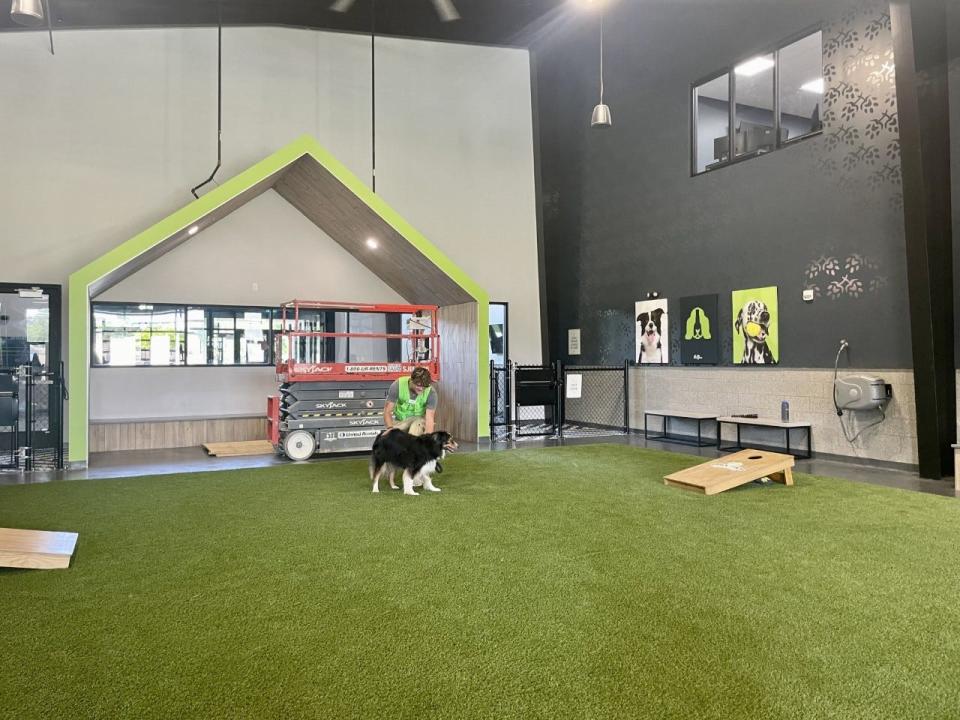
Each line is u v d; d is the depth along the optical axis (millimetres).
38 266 9086
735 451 8672
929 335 6543
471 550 4160
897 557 4023
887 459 7398
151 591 3439
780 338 8617
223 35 10344
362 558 4000
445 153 12094
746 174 9070
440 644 2797
